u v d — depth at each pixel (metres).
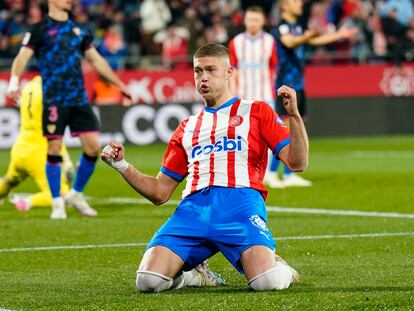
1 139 45.41
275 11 57.34
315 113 50.31
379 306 12.14
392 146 45.94
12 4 52.56
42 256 17.75
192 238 13.59
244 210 13.57
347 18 54.69
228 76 14.12
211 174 13.86
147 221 22.75
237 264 13.52
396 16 53.34
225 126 13.95
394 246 18.25
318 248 18.17
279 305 12.26
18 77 23.20
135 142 47.28
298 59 30.67
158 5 53.03
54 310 12.45
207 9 56.03
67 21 23.30
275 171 30.61
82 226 21.91
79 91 23.31
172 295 13.20
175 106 47.69
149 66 50.09
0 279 15.24
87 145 23.45
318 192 28.59
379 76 51.16
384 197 26.97
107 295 13.44
